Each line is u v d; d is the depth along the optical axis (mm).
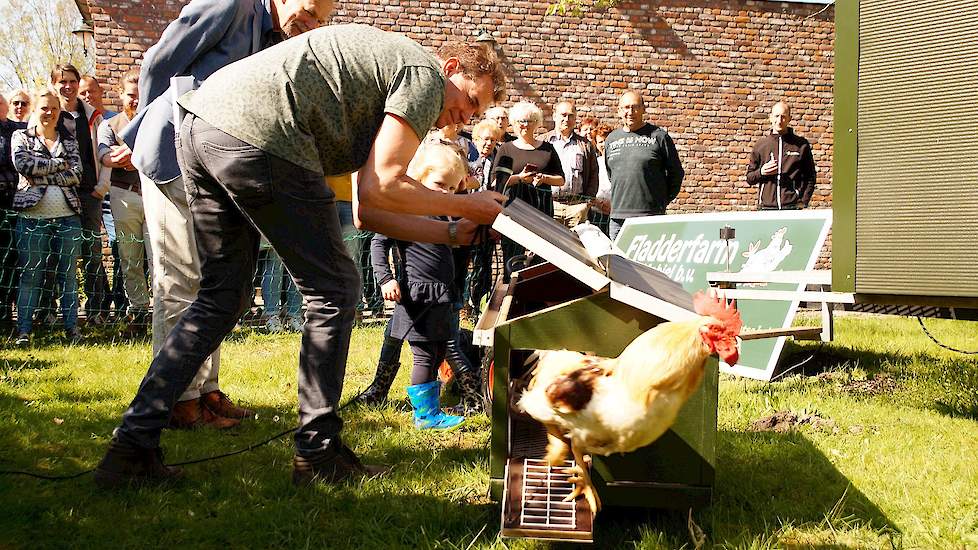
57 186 6750
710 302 2422
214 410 4129
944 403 4746
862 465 3521
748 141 13984
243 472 3232
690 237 6977
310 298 2953
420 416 4145
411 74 2740
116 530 2633
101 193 7324
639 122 7742
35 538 2553
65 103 7051
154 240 3746
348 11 12648
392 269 4379
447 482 3209
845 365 5965
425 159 3859
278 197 2732
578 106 13430
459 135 7438
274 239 2824
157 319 3795
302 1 3637
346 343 3018
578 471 2467
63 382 4992
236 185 2709
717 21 13680
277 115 2674
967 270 3682
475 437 3980
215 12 3609
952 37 3654
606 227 9164
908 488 3227
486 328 2729
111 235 8453
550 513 2416
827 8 13875
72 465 3295
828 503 3041
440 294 4070
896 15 3801
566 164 8133
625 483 2672
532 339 2621
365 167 2693
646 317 2594
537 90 13312
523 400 2525
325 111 2721
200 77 3670
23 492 2922
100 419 4078
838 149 4016
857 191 3965
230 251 3023
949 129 3691
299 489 2979
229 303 3057
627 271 2951
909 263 3838
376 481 3100
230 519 2754
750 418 4422
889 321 8438
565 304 2609
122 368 5555
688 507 2668
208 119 2730
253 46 3814
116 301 7887
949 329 7840
